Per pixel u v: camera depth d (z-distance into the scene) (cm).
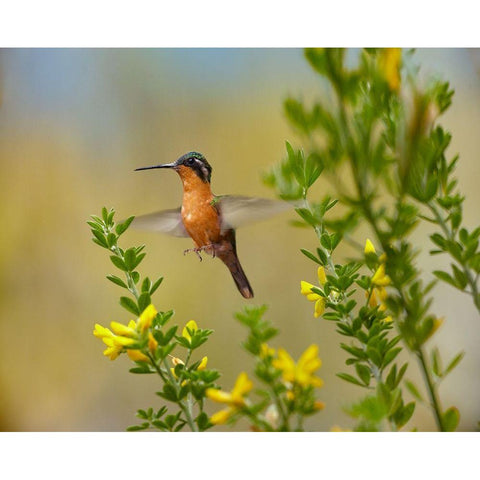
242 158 1123
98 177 1152
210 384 230
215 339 1067
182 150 1147
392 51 212
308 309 1068
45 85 1138
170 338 234
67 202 1147
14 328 1105
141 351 232
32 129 1143
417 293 217
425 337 213
